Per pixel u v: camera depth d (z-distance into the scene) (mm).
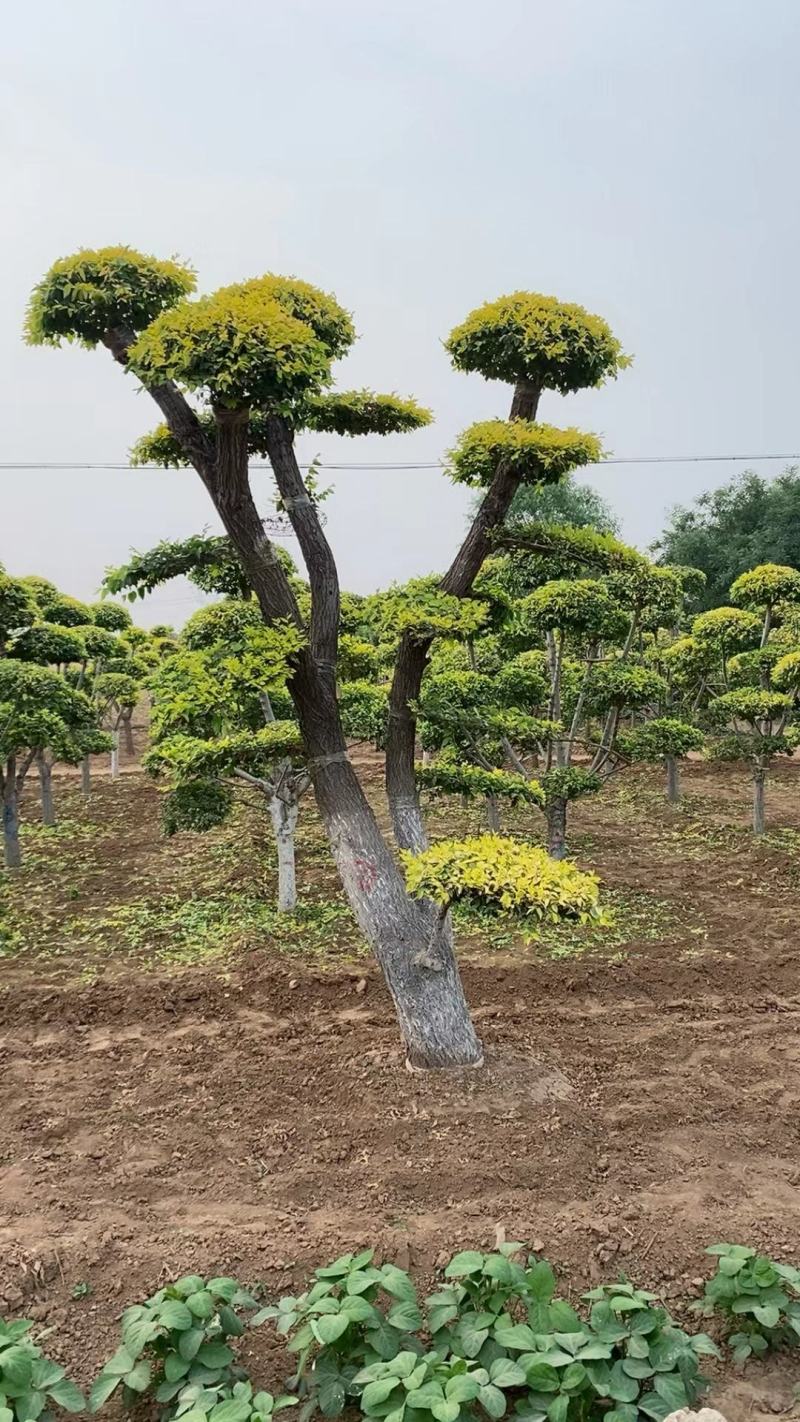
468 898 5098
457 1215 4613
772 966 8172
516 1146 5141
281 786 9797
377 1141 5250
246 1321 4008
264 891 10641
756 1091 5945
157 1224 4629
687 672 15414
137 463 6324
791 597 13500
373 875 5961
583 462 5664
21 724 11594
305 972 7934
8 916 10156
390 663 11820
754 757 13125
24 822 15297
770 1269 3834
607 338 5699
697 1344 3559
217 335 4555
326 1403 3430
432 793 7664
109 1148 5352
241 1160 5184
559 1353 3385
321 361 4762
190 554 6207
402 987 5914
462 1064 5898
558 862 5188
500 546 6348
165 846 13438
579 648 13211
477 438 5699
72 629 16188
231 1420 3129
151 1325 3525
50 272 5418
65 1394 3426
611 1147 5215
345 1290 3920
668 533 33438
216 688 5859
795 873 11141
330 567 5941
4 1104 5922
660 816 14656
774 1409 3576
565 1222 4520
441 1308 3695
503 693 10992
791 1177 4973
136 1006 7473
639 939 8906
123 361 5664
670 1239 4406
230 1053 6586
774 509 30203
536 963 8188
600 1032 6875
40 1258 4316
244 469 5516
